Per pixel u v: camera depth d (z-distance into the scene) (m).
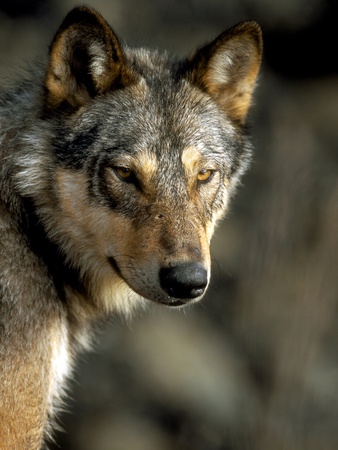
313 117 24.00
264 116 23.27
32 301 9.87
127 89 10.20
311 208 14.80
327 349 17.23
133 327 20.19
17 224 10.00
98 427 18.88
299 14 24.84
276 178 16.02
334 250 13.80
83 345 11.05
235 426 13.02
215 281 20.59
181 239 9.43
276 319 12.92
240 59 10.86
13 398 9.62
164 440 18.86
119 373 19.52
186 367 19.66
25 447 9.80
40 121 10.13
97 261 10.45
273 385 12.44
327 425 14.77
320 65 25.23
